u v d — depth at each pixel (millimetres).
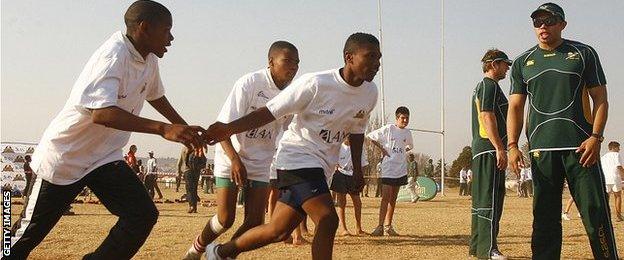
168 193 31250
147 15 4277
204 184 32219
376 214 15891
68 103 4355
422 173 42031
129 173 4547
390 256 7383
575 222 13266
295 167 4508
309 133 4535
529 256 7461
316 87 4422
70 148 4379
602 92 5039
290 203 4551
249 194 5996
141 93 4477
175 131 3920
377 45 4402
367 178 30375
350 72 4434
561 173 5227
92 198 20797
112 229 4520
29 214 4480
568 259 7184
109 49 4176
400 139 9953
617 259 5086
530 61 5305
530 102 5332
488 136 6660
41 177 4430
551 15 5141
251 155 5902
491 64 6801
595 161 5004
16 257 4508
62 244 8180
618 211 14859
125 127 3988
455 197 34094
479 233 6918
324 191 4469
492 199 6859
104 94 4027
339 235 9742
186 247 7945
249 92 5852
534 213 5324
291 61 5809
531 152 5316
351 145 4930
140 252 7414
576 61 5090
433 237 9617
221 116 5898
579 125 5117
